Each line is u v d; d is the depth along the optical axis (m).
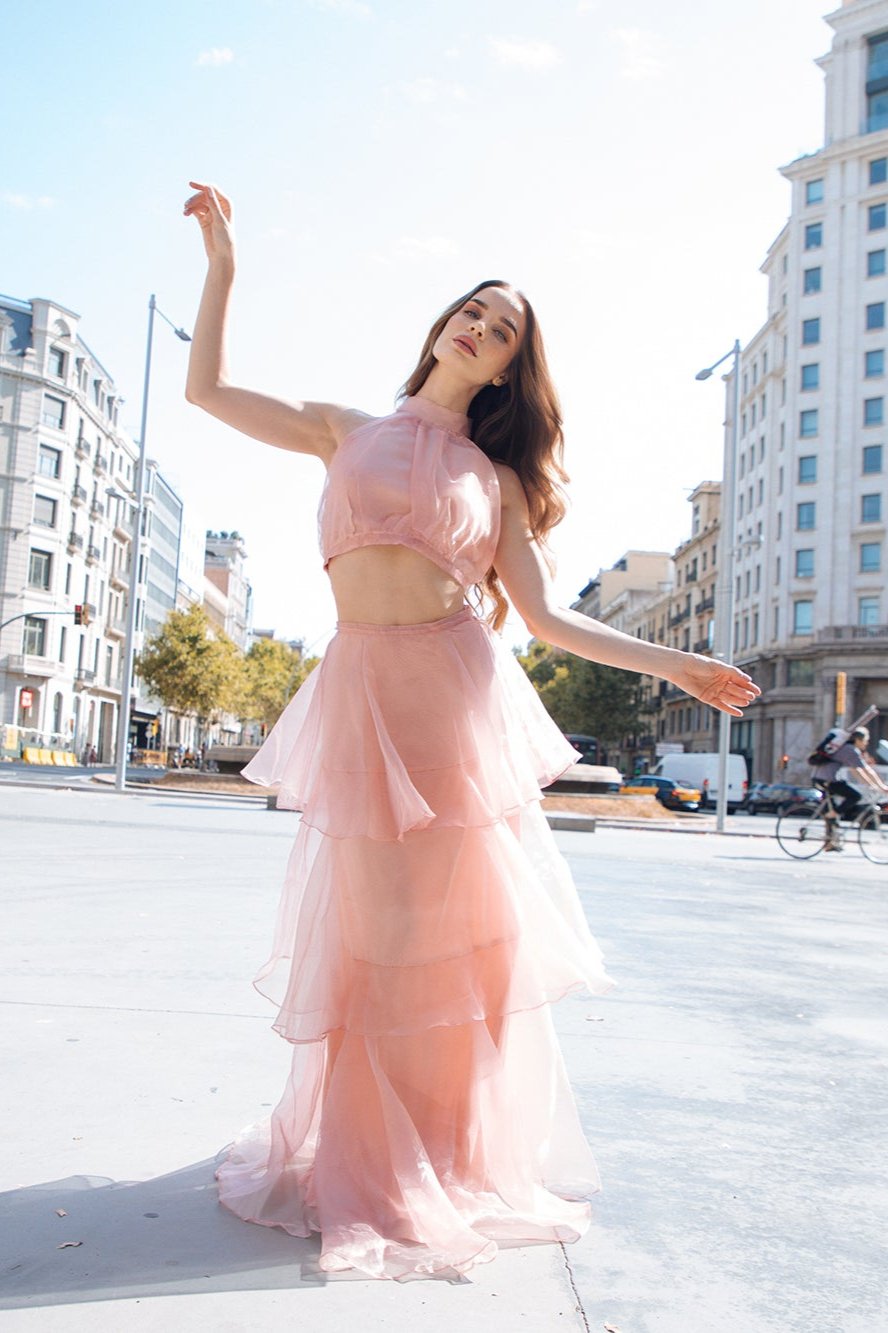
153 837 11.96
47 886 7.20
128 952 4.96
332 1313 1.81
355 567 2.44
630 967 5.53
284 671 103.81
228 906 6.70
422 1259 2.02
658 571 119.31
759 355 66.94
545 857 2.53
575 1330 1.81
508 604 2.82
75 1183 2.32
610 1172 2.65
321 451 2.72
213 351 2.64
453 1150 2.27
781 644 60.03
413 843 2.28
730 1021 4.44
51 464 63.62
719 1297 1.99
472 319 2.63
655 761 93.75
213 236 2.66
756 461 66.88
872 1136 3.06
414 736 2.33
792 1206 2.49
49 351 63.00
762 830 29.36
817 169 59.56
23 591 61.59
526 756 2.52
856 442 57.47
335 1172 2.15
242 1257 2.01
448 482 2.44
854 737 16.67
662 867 12.63
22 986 4.13
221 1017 3.83
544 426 2.74
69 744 67.00
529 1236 2.21
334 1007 2.25
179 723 102.31
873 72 58.41
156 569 90.44
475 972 2.32
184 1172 2.40
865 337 57.53
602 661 2.55
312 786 2.40
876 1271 2.16
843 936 7.38
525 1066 2.39
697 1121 3.09
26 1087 2.94
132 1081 3.04
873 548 56.66
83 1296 1.83
